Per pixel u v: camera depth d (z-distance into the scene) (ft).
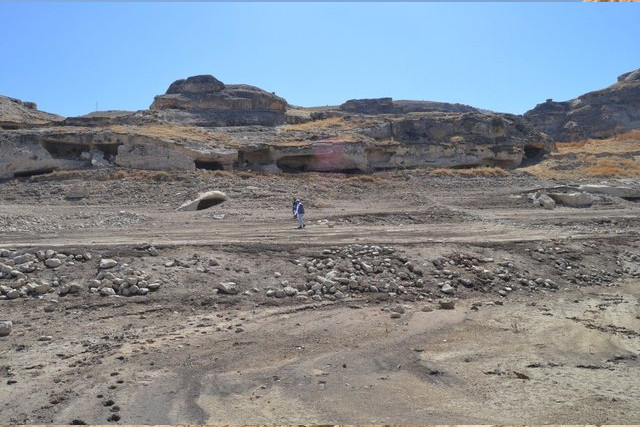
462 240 58.34
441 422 21.63
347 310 38.04
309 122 167.73
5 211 75.31
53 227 63.93
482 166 146.82
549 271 52.75
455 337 33.55
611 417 22.36
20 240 50.42
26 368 26.32
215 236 55.67
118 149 108.47
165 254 44.32
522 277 49.67
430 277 46.11
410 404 23.43
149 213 79.46
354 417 21.95
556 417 22.29
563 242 61.77
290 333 32.76
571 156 162.91
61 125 127.03
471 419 21.97
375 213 80.84
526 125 172.04
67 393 23.57
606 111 252.42
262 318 35.35
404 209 89.15
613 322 38.55
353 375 26.76
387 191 107.96
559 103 272.10
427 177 121.49
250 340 31.19
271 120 160.86
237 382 25.39
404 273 45.65
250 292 39.65
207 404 22.94
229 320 34.63
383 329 34.37
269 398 23.73
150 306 36.29
